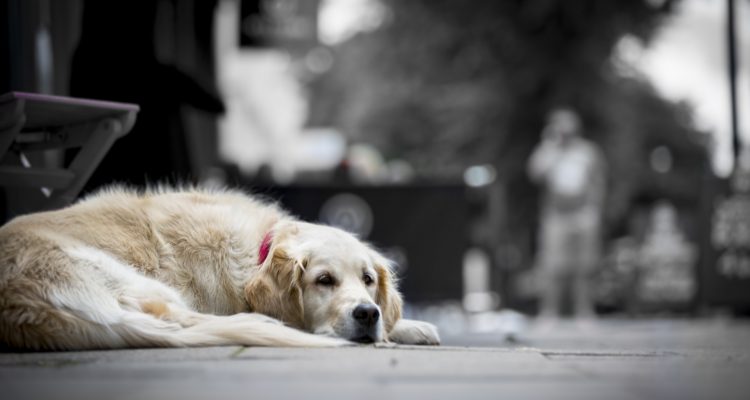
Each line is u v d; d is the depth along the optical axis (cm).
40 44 724
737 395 238
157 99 630
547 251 1195
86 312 357
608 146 2231
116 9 621
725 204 1173
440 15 2361
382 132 2564
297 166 2048
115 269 379
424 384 253
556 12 2177
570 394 238
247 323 371
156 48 637
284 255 409
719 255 1178
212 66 871
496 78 2266
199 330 366
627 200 2242
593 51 2209
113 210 413
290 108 2117
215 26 924
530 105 2259
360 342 397
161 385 249
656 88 2575
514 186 2222
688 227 1272
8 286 356
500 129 2262
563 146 1191
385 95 2494
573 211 1178
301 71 3419
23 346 351
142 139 625
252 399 226
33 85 698
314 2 1495
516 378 266
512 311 1202
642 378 269
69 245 376
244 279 416
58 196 475
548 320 1195
